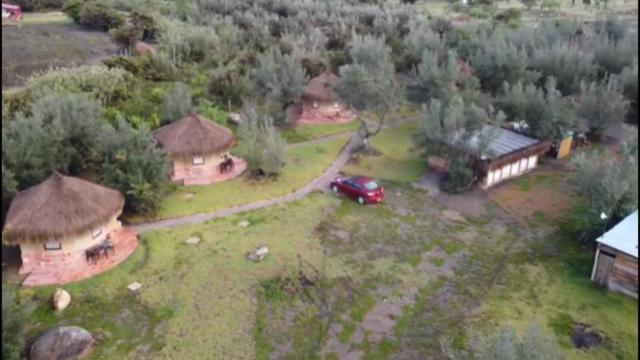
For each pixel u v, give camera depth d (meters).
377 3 83.62
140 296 20.59
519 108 36.72
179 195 29.00
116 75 40.22
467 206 29.47
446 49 54.66
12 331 15.81
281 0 74.56
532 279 22.80
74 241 22.11
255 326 19.27
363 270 23.02
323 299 21.00
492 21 72.50
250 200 28.77
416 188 31.33
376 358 18.11
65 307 19.73
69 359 17.31
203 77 45.06
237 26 62.19
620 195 24.28
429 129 31.39
